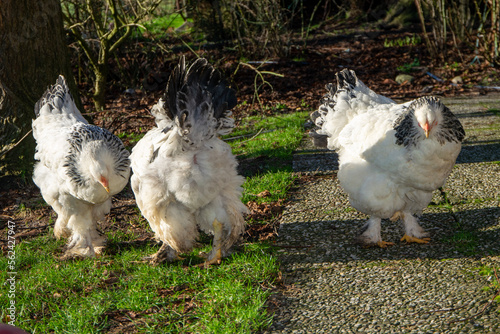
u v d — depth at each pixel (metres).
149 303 3.56
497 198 4.83
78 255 4.38
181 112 3.56
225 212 4.01
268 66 11.58
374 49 12.80
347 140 4.21
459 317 3.08
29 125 5.89
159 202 3.83
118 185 4.08
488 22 12.98
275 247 4.32
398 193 4.04
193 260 4.27
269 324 3.22
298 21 15.13
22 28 5.80
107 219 5.19
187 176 3.72
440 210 4.78
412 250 4.11
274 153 6.68
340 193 5.35
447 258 3.88
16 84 5.85
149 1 8.66
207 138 3.76
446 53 11.34
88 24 9.27
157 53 11.40
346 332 3.08
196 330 3.20
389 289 3.52
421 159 3.73
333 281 3.71
